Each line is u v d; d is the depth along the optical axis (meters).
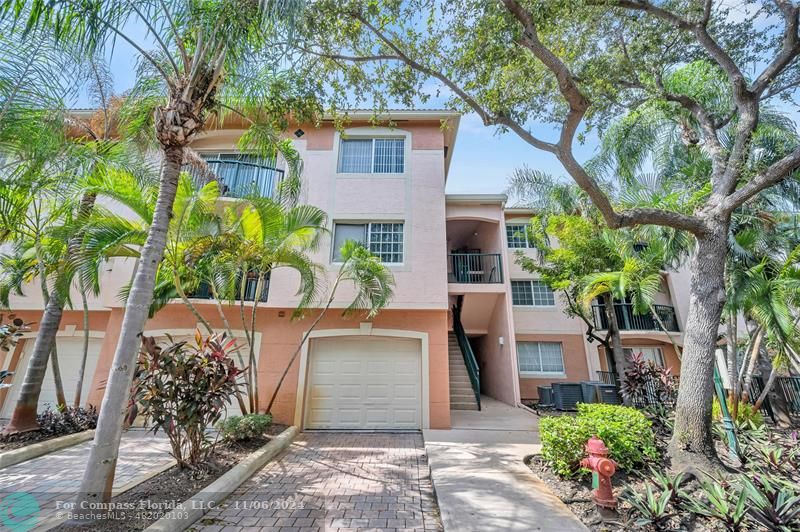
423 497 4.87
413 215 10.29
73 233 6.06
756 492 3.78
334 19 6.72
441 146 10.97
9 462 5.86
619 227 6.35
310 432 8.84
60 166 6.52
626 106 8.64
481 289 12.98
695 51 7.80
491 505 4.25
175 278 7.08
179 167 4.99
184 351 5.29
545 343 14.76
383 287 8.34
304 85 7.11
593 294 9.51
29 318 10.94
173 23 4.96
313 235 8.97
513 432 8.48
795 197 8.69
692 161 9.62
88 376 10.44
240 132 11.03
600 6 6.77
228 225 7.89
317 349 9.77
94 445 3.87
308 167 10.73
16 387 10.54
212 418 5.19
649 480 4.62
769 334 7.39
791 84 7.02
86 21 4.52
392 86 7.79
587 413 6.12
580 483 4.88
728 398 7.85
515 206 15.77
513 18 6.20
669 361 14.92
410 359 9.73
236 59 5.11
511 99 7.80
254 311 8.14
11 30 4.47
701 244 6.05
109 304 9.46
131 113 7.48
